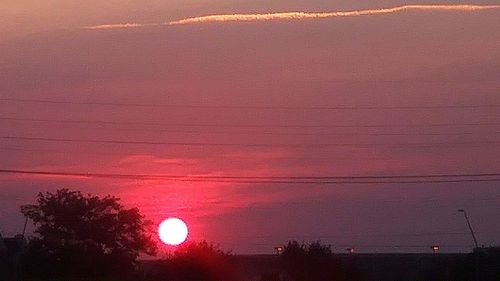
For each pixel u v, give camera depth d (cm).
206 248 8019
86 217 7706
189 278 7725
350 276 8762
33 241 7588
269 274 8650
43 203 7706
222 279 8012
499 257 8444
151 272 7912
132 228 7762
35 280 6738
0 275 7362
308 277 8688
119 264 7594
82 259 7475
